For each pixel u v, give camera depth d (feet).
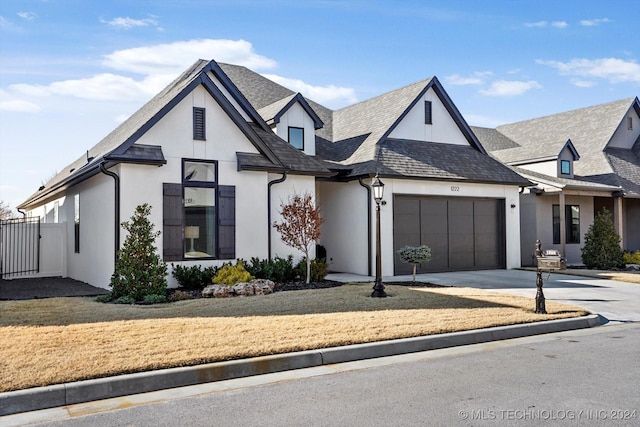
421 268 59.36
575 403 17.75
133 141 41.96
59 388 18.48
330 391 19.45
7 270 56.90
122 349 22.97
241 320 29.63
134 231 38.17
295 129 61.16
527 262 73.97
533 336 29.81
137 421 16.62
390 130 62.28
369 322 29.37
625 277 55.62
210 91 45.75
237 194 47.06
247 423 16.25
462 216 62.85
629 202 85.05
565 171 77.87
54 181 74.59
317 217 47.60
